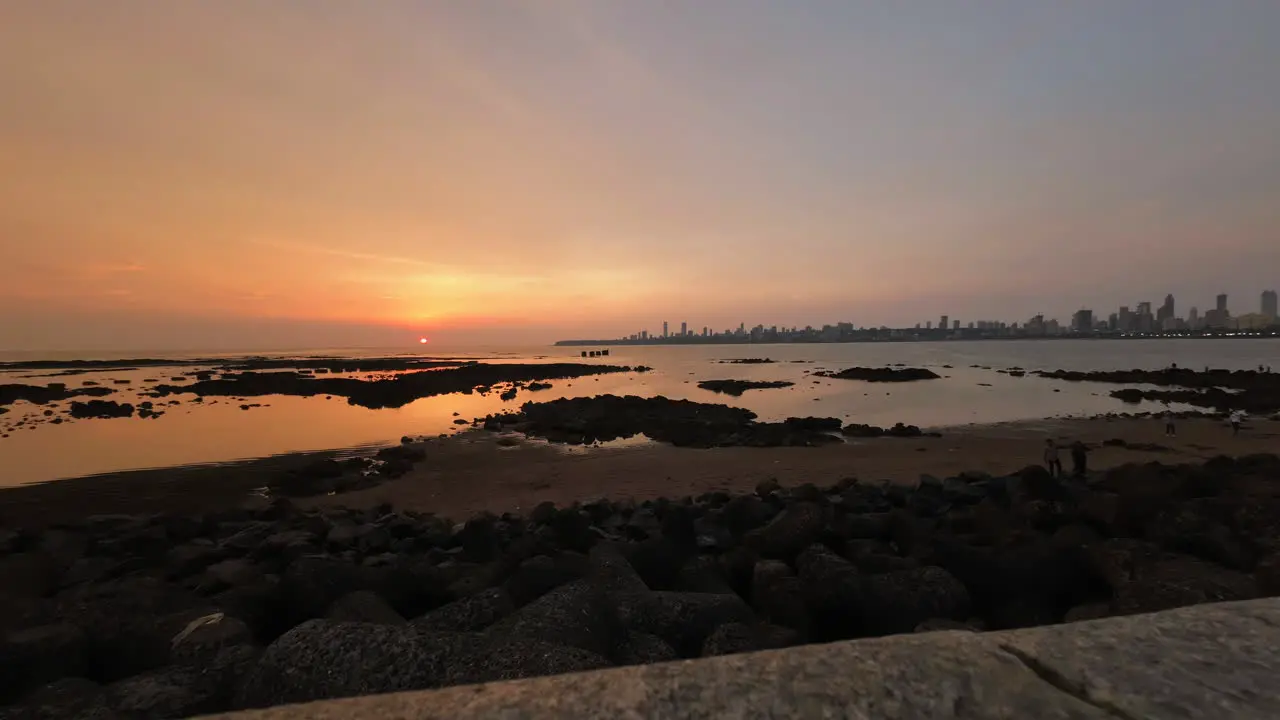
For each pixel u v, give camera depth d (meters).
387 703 1.46
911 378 64.69
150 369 100.62
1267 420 31.34
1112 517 10.03
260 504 17.25
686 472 20.78
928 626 6.13
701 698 1.43
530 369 89.12
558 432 30.14
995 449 24.08
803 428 29.73
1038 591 7.11
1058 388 53.53
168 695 4.41
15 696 5.17
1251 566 7.33
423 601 7.30
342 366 107.81
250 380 66.38
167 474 21.19
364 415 39.97
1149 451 23.20
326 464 21.09
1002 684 1.48
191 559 10.78
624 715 1.37
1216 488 12.91
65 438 29.77
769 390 57.00
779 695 1.44
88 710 4.27
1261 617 1.80
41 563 10.08
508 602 6.33
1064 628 1.78
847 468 20.97
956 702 1.41
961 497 14.90
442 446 27.09
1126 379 59.69
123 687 4.56
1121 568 7.10
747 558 8.32
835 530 9.64
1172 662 1.56
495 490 18.72
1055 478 15.30
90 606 7.14
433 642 4.39
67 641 5.50
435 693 1.51
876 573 7.70
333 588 6.93
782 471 20.62
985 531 10.40
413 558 11.17
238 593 7.20
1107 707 1.38
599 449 26.14
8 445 27.69
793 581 6.94
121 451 26.00
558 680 1.55
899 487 16.00
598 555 7.91
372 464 22.55
